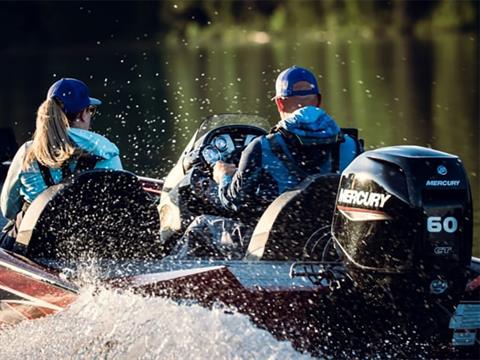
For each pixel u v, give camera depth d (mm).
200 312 14555
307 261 16062
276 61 126438
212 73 103750
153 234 18953
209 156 19938
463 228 14328
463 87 81938
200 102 64750
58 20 184750
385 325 14609
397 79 93250
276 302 14602
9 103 70062
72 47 185250
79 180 17922
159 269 16641
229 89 77875
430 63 115750
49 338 16125
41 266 16922
